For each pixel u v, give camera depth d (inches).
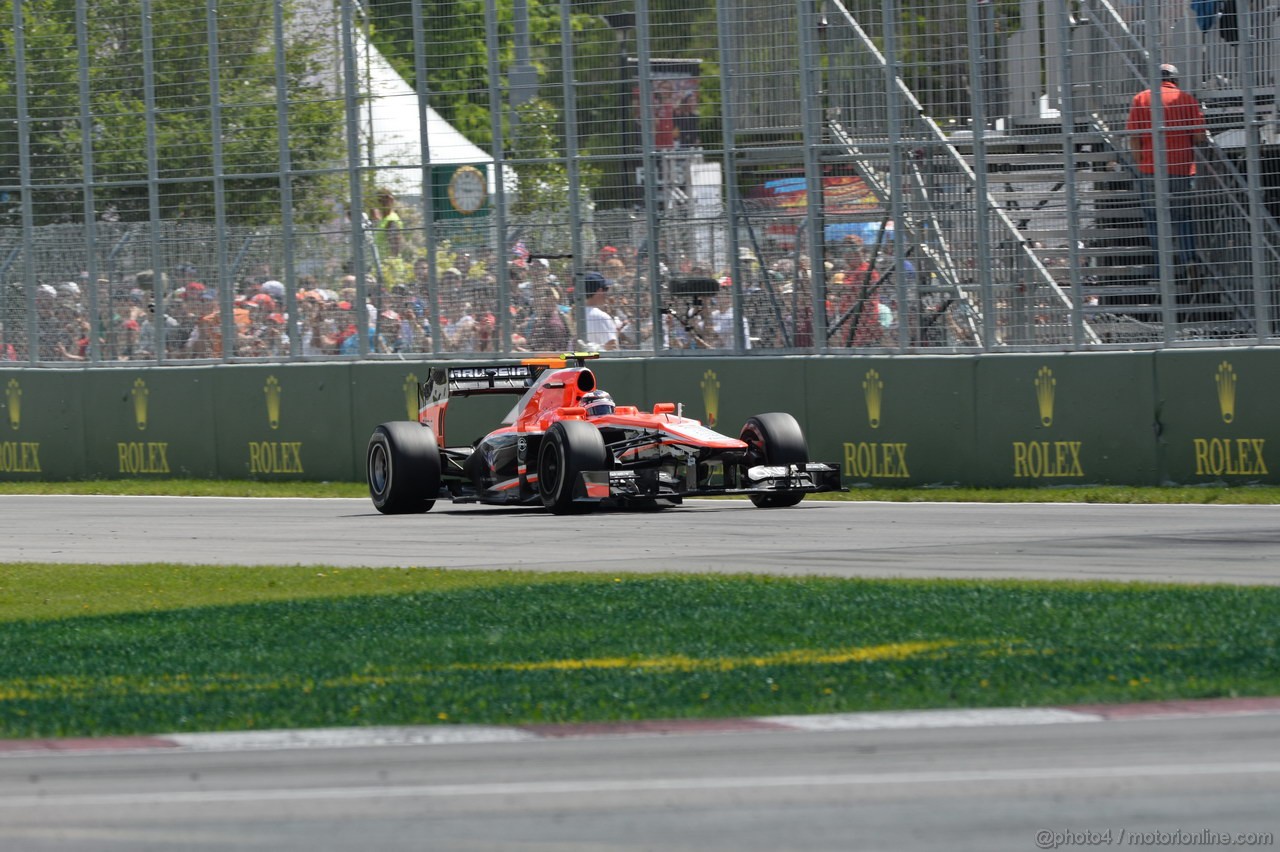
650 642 1167.6
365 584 1558.8
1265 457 2283.5
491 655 1135.6
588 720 910.4
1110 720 876.6
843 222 2667.3
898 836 665.0
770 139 2728.8
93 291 3292.3
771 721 894.4
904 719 889.5
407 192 3014.3
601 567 1635.1
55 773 812.6
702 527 1994.3
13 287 3368.6
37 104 3309.5
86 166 3267.7
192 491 2965.1
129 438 3243.1
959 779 757.3
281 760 829.8
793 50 2696.9
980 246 2559.1
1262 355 2283.5
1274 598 1249.4
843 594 1359.5
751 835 670.5
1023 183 2598.4
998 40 2571.4
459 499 2340.1
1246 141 2375.7
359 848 663.8
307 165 3093.0
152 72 3196.4
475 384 2452.0
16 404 3346.5
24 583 1656.0
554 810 717.9
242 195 3149.6
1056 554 1630.2
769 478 2148.1
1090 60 2524.6
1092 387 2410.2
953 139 2578.7
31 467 3341.5
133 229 3257.9
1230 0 2418.8
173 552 1934.1
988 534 1834.4
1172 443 2354.8
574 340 2893.7
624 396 2812.5
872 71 2635.3
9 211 3366.1
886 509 2198.6
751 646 1136.2
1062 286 2554.1
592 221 2871.6
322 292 3095.5
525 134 2908.5
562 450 2143.2
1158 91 2434.8
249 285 3157.0
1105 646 1078.4
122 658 1165.7
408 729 895.7
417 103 2994.6
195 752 853.2
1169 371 2354.8
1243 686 944.9
